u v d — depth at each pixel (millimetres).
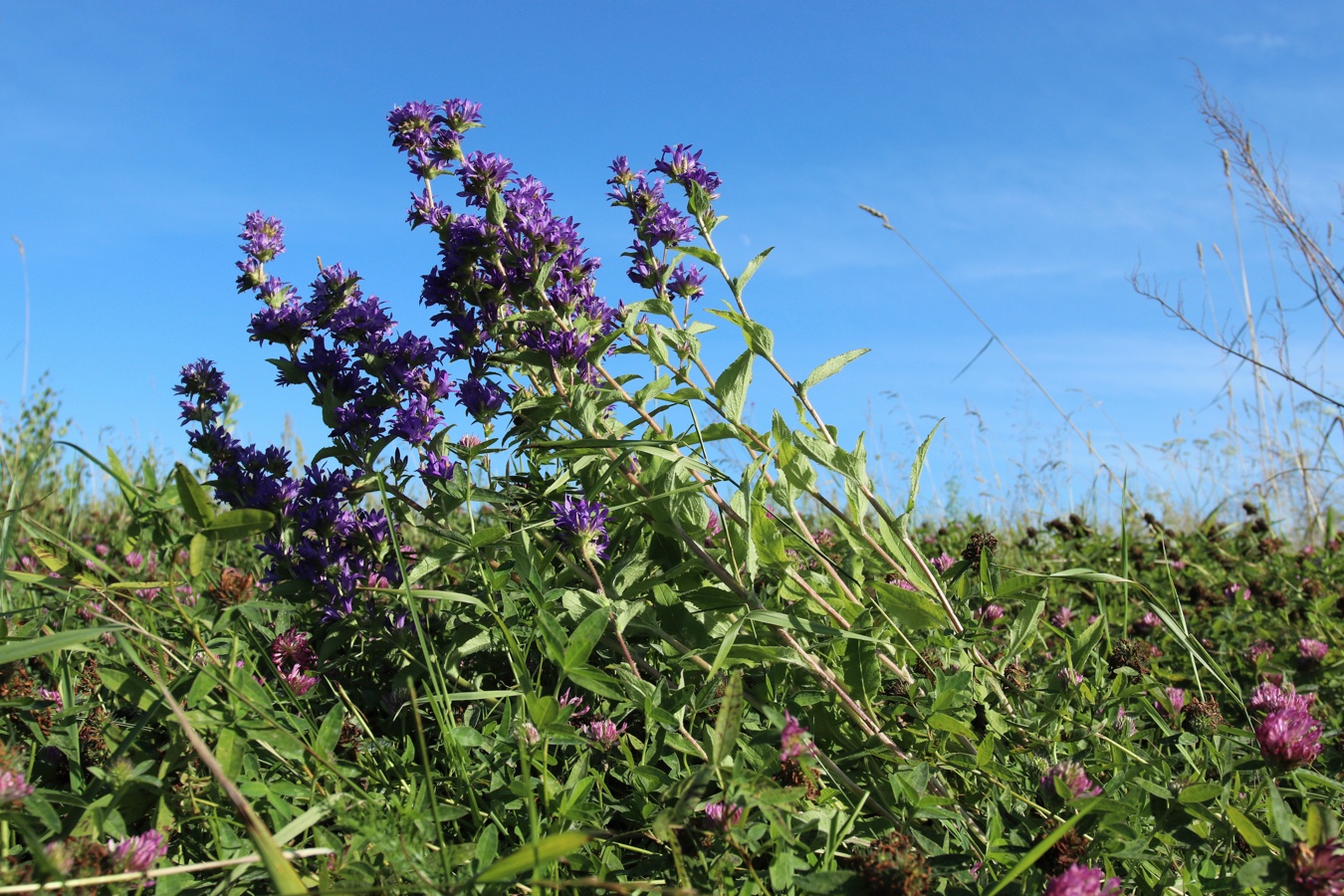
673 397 2436
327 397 2824
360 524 2785
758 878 1583
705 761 1990
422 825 1607
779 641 2262
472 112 3016
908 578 2311
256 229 3174
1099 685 2480
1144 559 5234
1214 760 2186
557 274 2758
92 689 2506
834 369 2471
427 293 2887
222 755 1722
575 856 1685
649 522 2547
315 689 2562
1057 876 1642
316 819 1581
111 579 3074
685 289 2844
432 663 2311
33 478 5621
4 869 1386
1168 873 1818
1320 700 3307
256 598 2867
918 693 2205
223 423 3238
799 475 2295
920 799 1828
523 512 2682
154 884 1646
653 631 2303
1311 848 1483
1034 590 3576
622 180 2852
